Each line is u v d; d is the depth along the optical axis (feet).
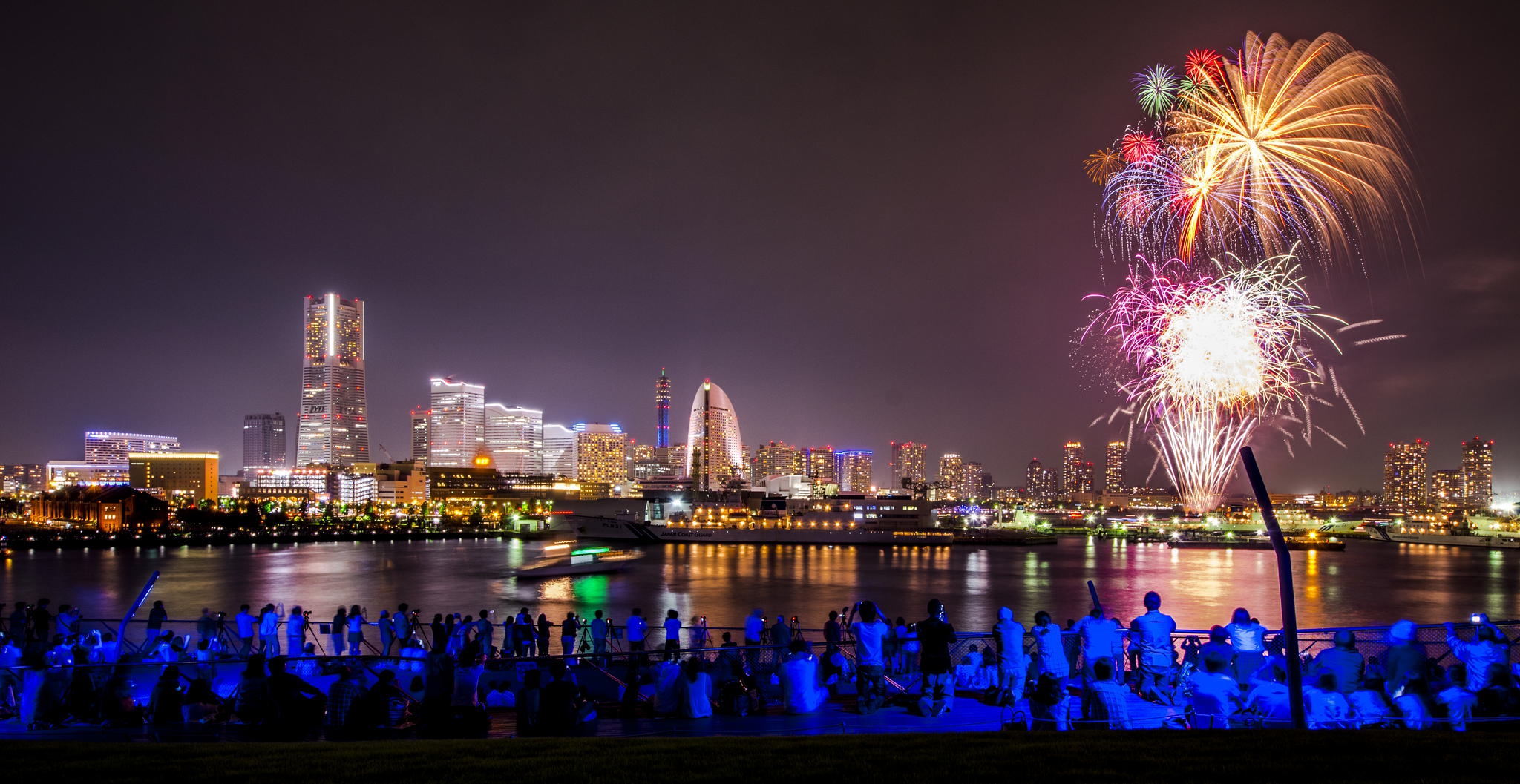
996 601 353.31
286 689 60.29
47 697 65.05
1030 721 56.80
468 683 69.67
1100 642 66.28
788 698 68.03
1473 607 348.38
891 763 44.55
